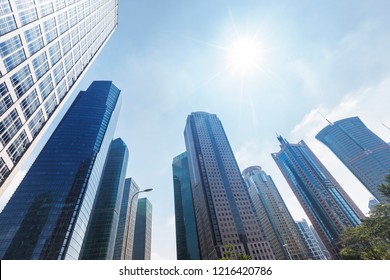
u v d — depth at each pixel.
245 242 115.44
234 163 163.50
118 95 170.62
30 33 58.00
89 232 121.25
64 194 93.75
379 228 40.75
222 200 136.12
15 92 53.84
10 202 90.00
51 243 77.88
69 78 83.38
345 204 179.38
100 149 121.94
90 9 94.25
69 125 125.62
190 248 176.38
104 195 142.75
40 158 105.69
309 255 178.88
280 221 198.50
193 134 182.12
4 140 51.06
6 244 76.94
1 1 48.25
